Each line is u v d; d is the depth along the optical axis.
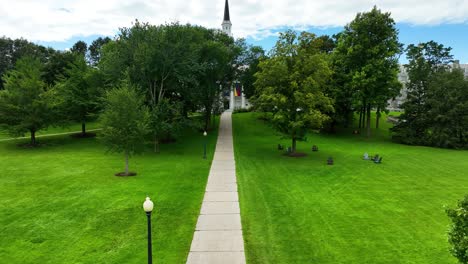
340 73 40.84
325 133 44.22
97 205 15.27
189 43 34.34
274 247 11.09
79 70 40.62
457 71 39.12
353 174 21.89
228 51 43.50
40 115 34.00
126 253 10.67
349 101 40.41
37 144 34.81
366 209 14.91
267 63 27.84
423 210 14.84
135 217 13.80
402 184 19.44
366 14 38.31
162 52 30.92
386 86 38.94
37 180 19.86
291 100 27.86
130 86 25.03
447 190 18.25
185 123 32.84
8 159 26.86
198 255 10.50
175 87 34.47
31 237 11.87
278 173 21.94
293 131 28.19
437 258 10.37
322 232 12.33
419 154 30.88
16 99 32.97
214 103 44.81
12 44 71.00
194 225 12.94
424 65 40.84
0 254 10.62
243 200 16.05
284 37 28.11
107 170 22.67
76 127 48.28
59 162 25.55
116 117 20.91
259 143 36.09
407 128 39.25
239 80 49.72
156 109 29.94
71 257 10.42
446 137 35.47
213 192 17.38
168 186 18.50
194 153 29.66
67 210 14.59
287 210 14.68
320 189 18.16
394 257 10.45
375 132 45.47
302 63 27.58
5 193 17.14
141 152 22.59
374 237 11.92
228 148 32.47
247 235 12.01
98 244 11.33
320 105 30.84
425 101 38.94
